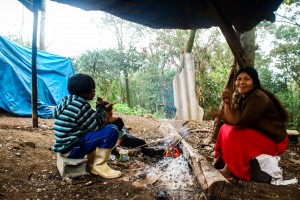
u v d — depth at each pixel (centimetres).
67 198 275
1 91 748
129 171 357
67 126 305
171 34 1864
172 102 2086
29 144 412
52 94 895
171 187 311
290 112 2059
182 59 842
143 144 444
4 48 818
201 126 703
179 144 444
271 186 324
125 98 2178
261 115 325
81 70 1828
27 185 294
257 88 339
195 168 330
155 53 2014
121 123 428
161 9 450
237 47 419
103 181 317
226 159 331
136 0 421
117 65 1884
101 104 336
